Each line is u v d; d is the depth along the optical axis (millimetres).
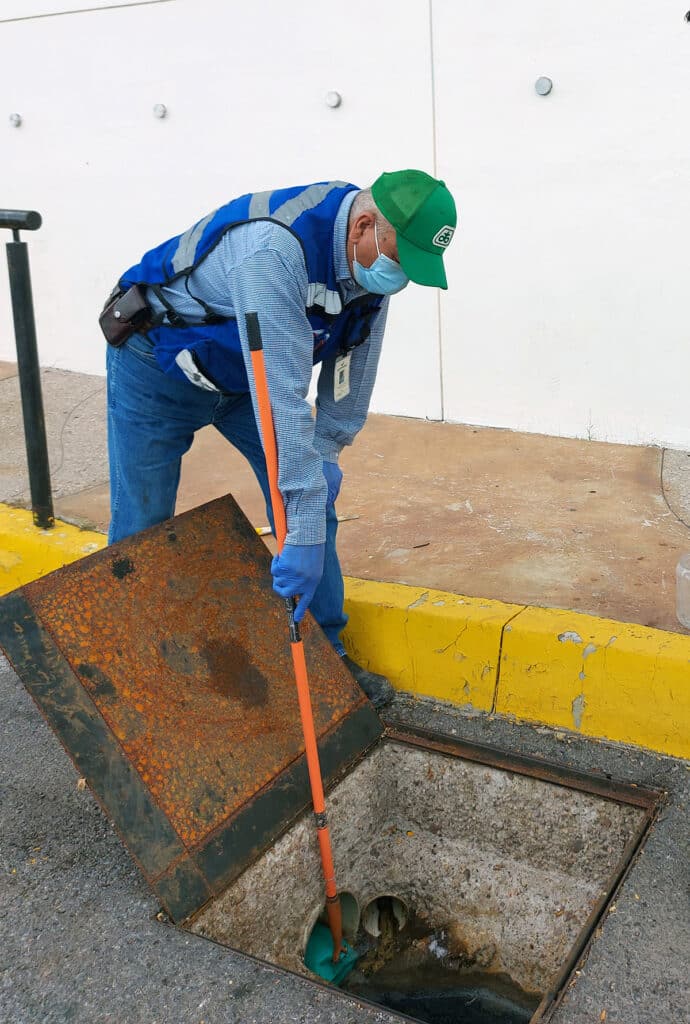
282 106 4801
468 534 3686
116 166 5395
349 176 4754
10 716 3246
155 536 2717
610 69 4008
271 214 2238
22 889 2480
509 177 4348
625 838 2648
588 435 4566
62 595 2482
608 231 4219
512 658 2893
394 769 2979
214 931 2410
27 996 2154
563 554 3477
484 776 2830
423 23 4312
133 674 2492
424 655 3045
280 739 2676
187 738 2504
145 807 2361
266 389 2230
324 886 2777
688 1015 2012
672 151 3996
